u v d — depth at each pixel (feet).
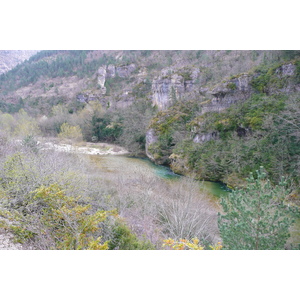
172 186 72.49
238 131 93.09
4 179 33.99
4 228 25.54
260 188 30.89
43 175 34.40
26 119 165.58
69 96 275.39
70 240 22.40
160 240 38.24
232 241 28.02
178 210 46.19
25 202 29.04
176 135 110.83
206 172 86.33
